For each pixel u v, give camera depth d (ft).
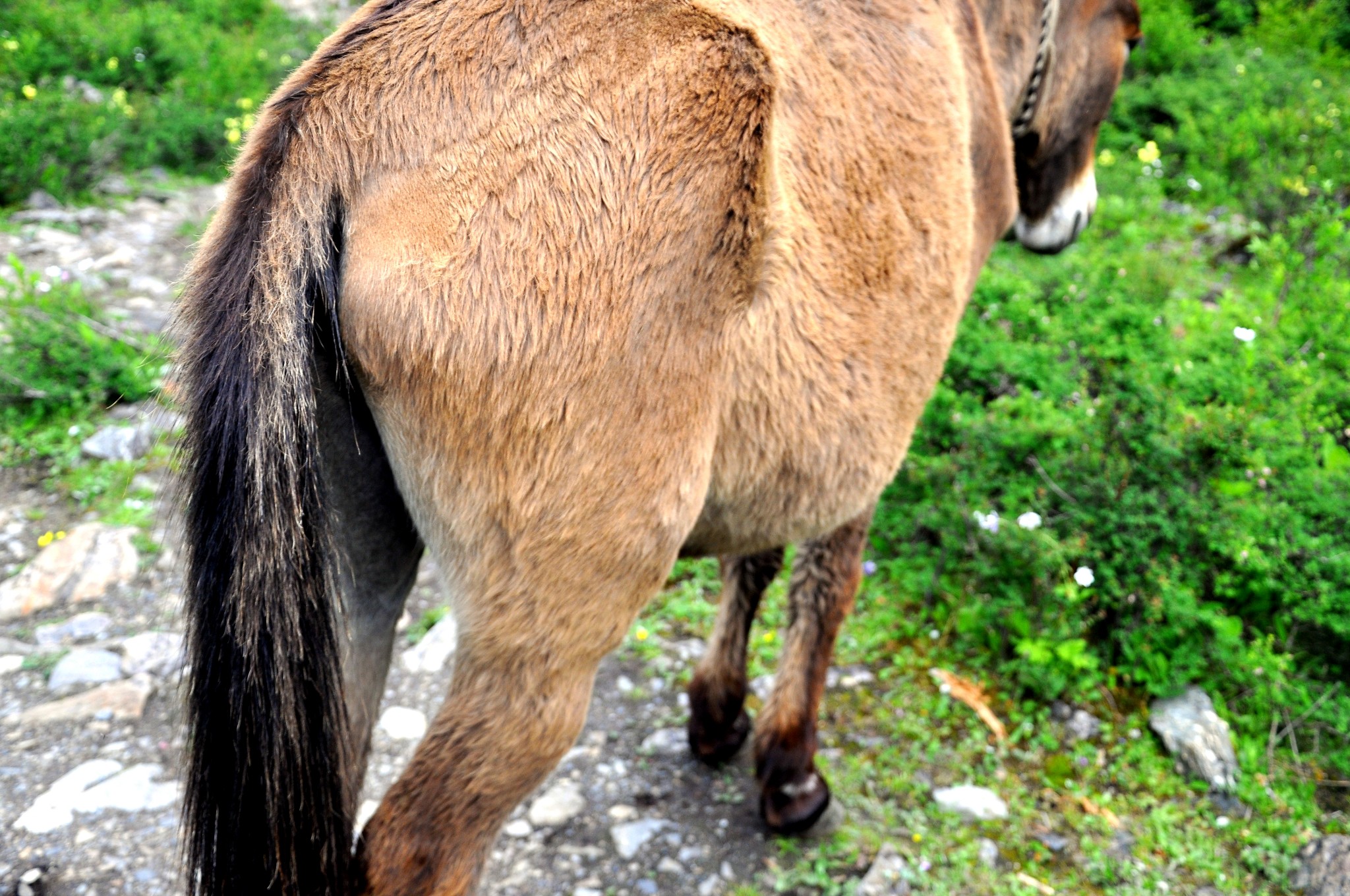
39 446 13.04
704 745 9.42
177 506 5.24
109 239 19.12
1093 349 13.19
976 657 11.02
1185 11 33.96
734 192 5.50
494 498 5.43
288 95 5.30
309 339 5.07
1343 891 8.18
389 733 9.66
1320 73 29.96
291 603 4.93
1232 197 23.03
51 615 10.75
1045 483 11.91
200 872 5.08
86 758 8.92
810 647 8.54
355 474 5.66
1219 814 9.21
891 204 6.89
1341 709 9.92
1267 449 11.75
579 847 8.53
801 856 8.60
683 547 7.24
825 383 6.56
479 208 5.18
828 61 6.61
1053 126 10.55
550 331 5.24
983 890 8.34
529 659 5.63
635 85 5.40
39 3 28.81
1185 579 10.78
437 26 5.39
